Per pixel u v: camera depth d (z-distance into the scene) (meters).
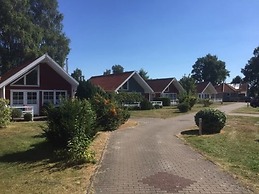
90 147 12.64
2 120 19.19
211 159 10.70
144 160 10.59
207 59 122.50
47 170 9.73
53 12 59.97
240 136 17.30
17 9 51.62
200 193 7.10
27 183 8.37
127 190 7.39
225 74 122.75
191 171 9.05
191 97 43.53
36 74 29.88
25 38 48.66
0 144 14.43
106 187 7.65
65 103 12.80
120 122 21.03
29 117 25.05
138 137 16.25
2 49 48.56
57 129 12.47
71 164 10.14
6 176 9.48
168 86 59.22
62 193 7.30
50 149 12.98
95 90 31.02
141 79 48.41
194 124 23.55
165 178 8.34
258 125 23.41
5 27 47.22
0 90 28.12
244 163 10.15
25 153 12.68
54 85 30.86
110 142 14.47
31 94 29.55
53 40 57.66
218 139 15.94
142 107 41.06
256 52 102.00
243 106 56.44
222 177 8.37
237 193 7.08
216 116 18.44
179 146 13.51
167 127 21.48
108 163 10.16
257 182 7.89
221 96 96.81
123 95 40.56
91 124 13.01
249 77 103.06
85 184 7.93
